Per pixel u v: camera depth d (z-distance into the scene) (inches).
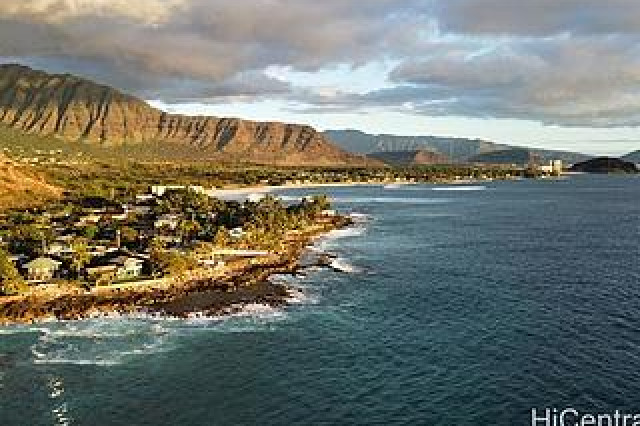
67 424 3238.2
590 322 4650.6
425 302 5329.7
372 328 4626.0
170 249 7022.6
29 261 6097.4
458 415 3211.1
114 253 6692.9
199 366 3954.2
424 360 3954.2
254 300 5408.5
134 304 5275.6
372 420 3186.5
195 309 5147.6
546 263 7042.3
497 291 5684.1
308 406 3363.7
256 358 4067.4
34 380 3774.6
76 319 4926.2
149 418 3284.9
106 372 3882.9
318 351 4165.8
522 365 3816.4
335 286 5925.2
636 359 3863.2
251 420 3230.8
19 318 4923.7
